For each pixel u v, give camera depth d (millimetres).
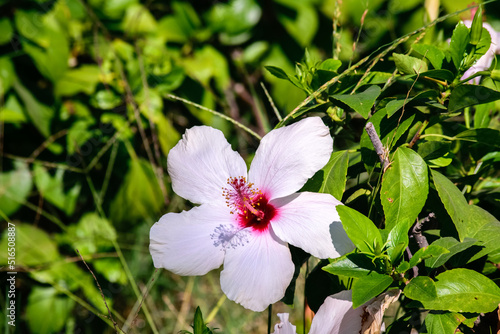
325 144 583
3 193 1005
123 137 1019
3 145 1025
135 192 1020
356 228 551
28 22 978
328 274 613
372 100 573
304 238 571
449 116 598
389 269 550
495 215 637
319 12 1025
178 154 610
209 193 604
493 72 609
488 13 908
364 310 560
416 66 593
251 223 596
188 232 590
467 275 556
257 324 958
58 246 1037
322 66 623
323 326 568
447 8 796
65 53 995
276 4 1029
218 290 1004
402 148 584
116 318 1015
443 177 587
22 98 1006
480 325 586
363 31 1012
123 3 1037
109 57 1026
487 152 627
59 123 1022
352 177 635
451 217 565
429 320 559
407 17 969
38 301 1011
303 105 607
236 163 607
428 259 568
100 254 1008
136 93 1016
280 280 570
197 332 571
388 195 578
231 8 1062
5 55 989
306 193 589
